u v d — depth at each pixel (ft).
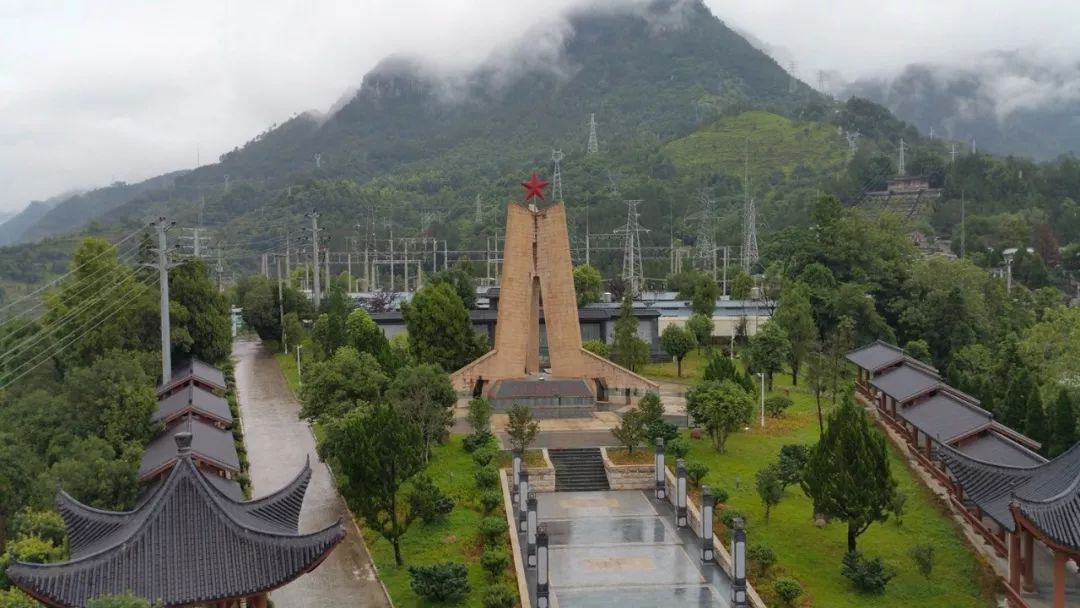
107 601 82.64
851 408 153.99
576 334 237.45
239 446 205.16
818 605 138.21
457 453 191.83
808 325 258.37
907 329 314.55
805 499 175.52
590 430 210.38
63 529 131.34
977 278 322.55
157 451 159.02
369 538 157.48
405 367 203.51
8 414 182.60
